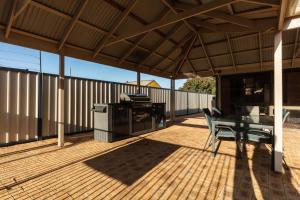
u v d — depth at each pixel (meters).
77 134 6.17
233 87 9.18
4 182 2.69
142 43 6.13
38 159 3.67
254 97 8.67
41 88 5.28
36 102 5.16
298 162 3.52
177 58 7.94
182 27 6.10
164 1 4.40
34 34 4.08
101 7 4.28
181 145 4.80
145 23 5.29
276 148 3.09
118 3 4.38
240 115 4.95
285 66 6.93
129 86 8.27
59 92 4.62
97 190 2.49
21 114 4.86
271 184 2.66
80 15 4.22
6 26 3.62
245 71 7.62
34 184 2.64
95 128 5.41
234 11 4.38
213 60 7.64
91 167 3.28
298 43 5.80
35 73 5.15
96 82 6.85
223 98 9.34
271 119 4.10
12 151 4.18
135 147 4.62
